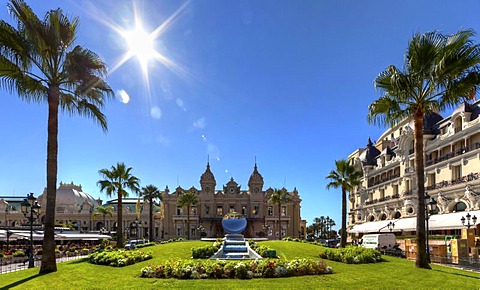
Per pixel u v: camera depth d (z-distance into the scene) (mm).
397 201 59969
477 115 43625
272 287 14586
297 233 110812
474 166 42000
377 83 22141
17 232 57094
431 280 16375
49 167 20766
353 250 25656
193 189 110750
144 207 127250
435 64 20219
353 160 89375
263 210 110688
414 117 21906
